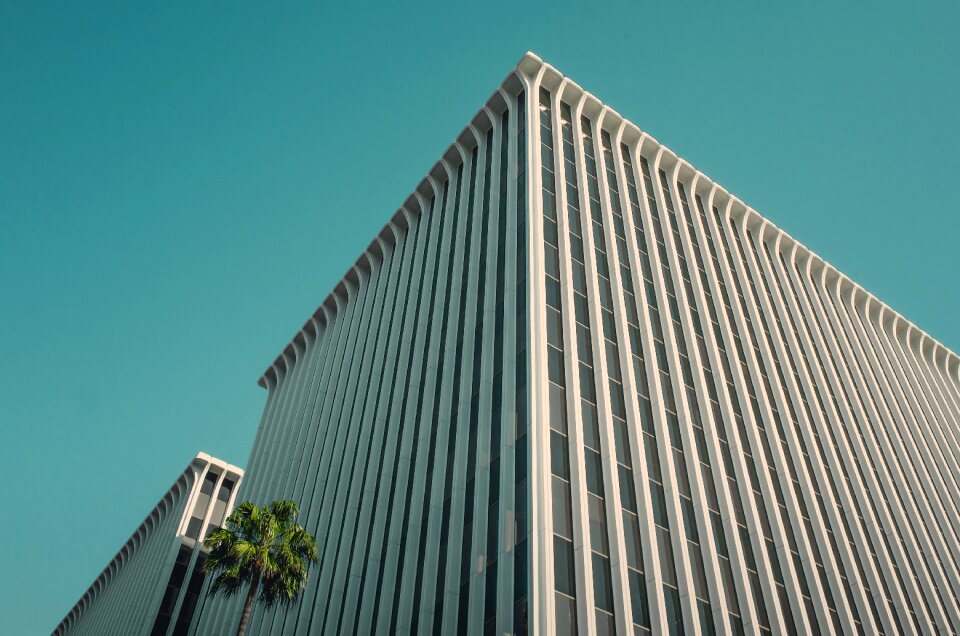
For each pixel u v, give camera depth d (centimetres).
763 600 3741
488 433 3781
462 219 5403
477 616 3166
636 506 3547
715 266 5838
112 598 9206
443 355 4834
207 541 3341
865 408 5969
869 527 4822
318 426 6081
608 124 5856
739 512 4078
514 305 4184
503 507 3325
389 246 6688
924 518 5391
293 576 3384
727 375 4934
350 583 4284
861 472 5256
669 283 5131
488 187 5306
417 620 3638
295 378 7438
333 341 6888
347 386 5947
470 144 5944
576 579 3080
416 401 4762
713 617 3441
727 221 6372
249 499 6488
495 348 4128
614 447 3653
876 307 7375
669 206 5894
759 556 3903
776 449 4666
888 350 7106
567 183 5009
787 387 5322
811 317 6309
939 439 6519
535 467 3325
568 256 4406
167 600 7538
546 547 3066
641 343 4406
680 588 3409
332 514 4978
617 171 5575
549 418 3544
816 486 4772
